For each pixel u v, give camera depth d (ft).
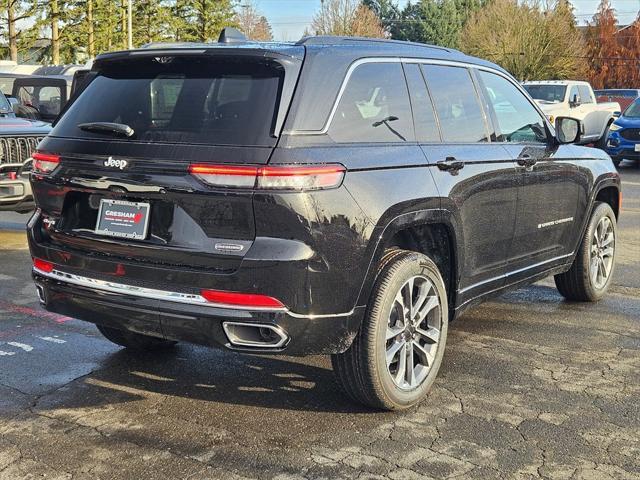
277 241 10.92
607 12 191.31
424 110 13.92
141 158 11.64
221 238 11.15
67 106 13.62
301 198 10.89
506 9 166.61
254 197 10.79
